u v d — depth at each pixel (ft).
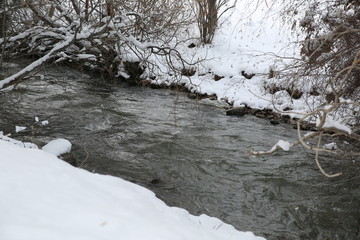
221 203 21.47
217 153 27.86
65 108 34.42
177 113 36.17
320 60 23.94
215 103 39.88
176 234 8.89
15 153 12.05
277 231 19.17
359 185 23.59
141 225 8.87
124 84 44.57
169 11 43.98
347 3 25.49
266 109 37.52
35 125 29.91
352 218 20.34
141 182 23.03
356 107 26.71
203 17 48.26
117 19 32.58
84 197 9.87
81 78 44.14
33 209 8.64
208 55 47.50
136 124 32.42
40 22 39.83
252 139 30.99
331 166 26.08
